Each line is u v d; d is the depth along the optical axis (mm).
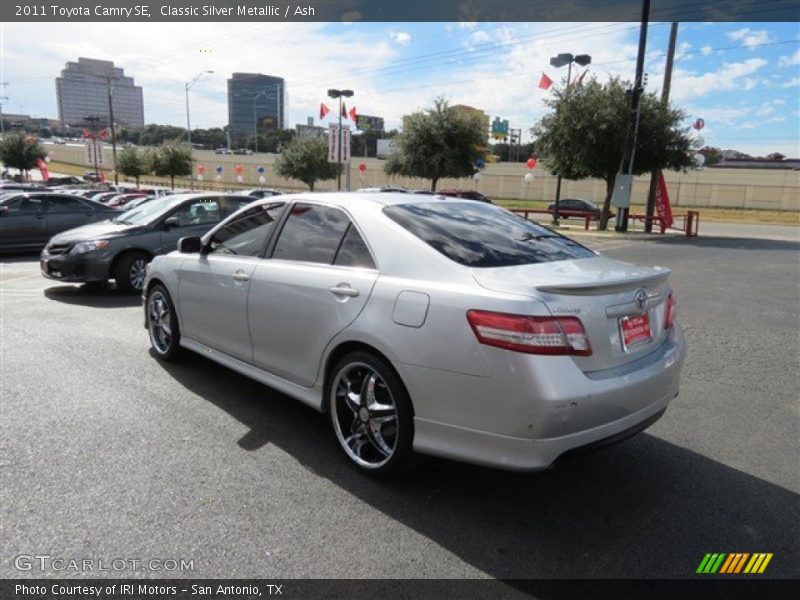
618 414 2898
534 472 2730
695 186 56719
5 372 5062
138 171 57000
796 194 52656
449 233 3445
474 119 35406
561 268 3195
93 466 3424
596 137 24141
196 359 5508
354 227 3621
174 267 5023
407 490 3266
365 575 2555
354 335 3289
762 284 10680
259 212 4410
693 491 3332
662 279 3352
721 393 4961
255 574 2541
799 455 3820
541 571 2605
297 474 3408
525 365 2666
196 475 3357
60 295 8938
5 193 15453
